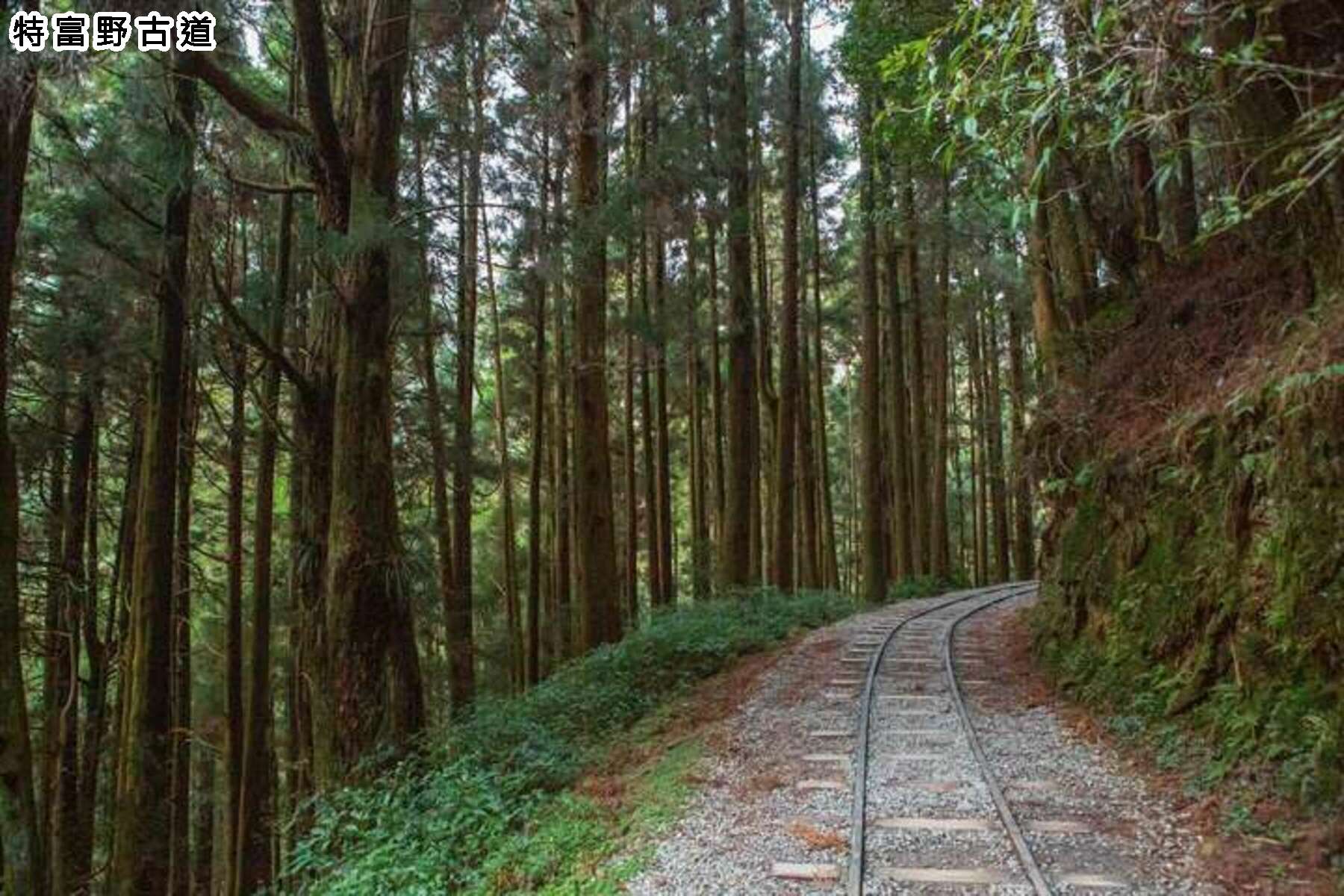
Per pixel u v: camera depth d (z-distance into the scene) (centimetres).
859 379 4153
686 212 1527
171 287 1005
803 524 2588
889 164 1955
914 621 1592
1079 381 1320
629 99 1741
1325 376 662
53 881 1404
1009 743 824
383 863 689
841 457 4716
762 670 1227
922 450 2730
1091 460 1180
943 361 2853
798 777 750
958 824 629
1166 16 352
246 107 829
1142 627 921
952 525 4753
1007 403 3438
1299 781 598
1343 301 754
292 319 1370
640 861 605
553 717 1088
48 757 1434
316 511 980
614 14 1526
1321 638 648
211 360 1334
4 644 684
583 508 1446
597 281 1350
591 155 1406
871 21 1392
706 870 579
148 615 1002
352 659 859
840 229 2808
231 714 1216
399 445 1717
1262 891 512
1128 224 1321
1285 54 639
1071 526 1191
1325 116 351
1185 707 779
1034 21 369
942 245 2086
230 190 1055
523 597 2809
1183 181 1302
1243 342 980
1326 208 812
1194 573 851
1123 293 1341
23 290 1123
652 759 897
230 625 1237
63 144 967
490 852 696
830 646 1346
